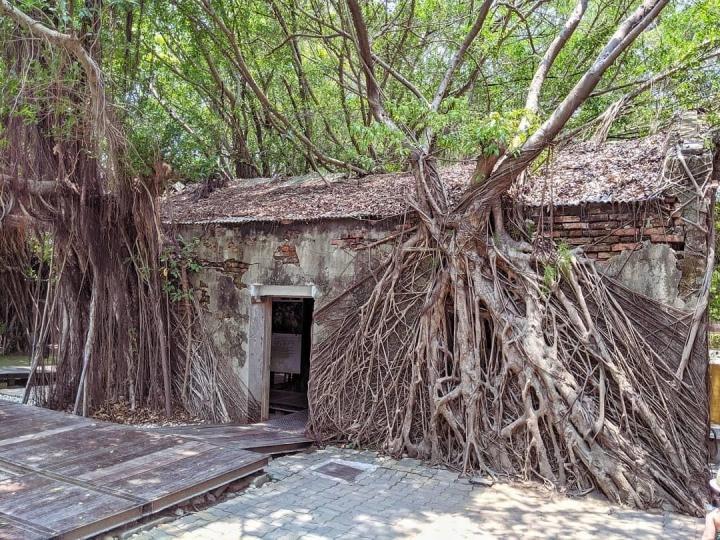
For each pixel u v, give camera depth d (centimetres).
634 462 522
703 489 514
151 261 852
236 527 444
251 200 973
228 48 1186
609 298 585
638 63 1123
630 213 595
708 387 569
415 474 587
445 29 1237
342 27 1080
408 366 668
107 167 769
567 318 595
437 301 654
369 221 721
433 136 710
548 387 569
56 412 732
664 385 550
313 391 730
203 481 489
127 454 557
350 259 734
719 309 1157
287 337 980
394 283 687
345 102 1351
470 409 605
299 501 505
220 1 1057
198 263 856
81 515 409
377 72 1258
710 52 888
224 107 1330
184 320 865
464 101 650
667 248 575
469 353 626
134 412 841
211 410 814
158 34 1234
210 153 1148
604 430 540
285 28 1145
